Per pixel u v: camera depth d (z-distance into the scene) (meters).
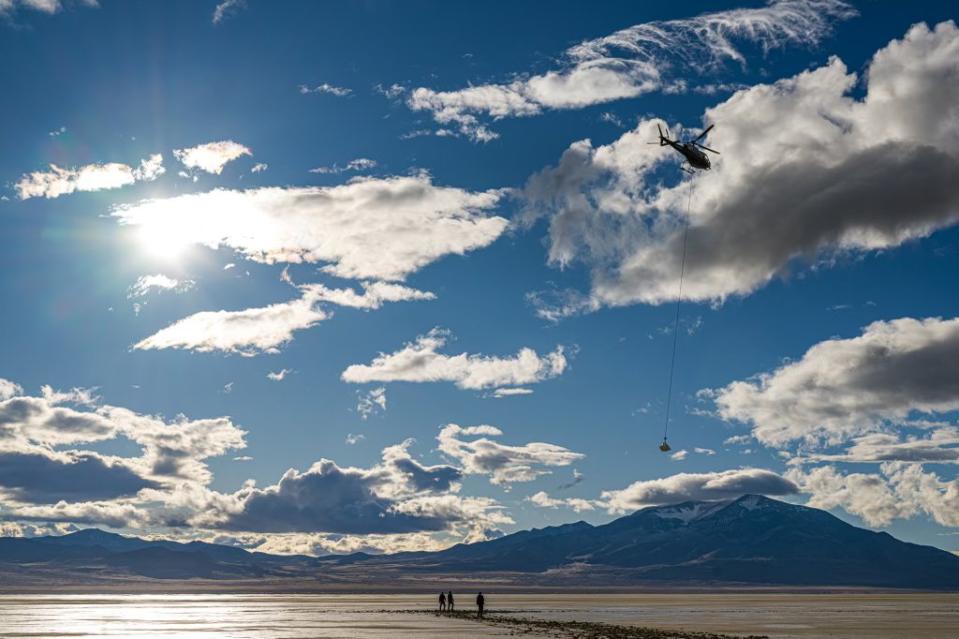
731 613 165.12
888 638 95.56
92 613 154.38
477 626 112.69
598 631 102.62
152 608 180.50
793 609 191.38
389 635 95.38
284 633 99.69
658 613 163.38
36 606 193.25
